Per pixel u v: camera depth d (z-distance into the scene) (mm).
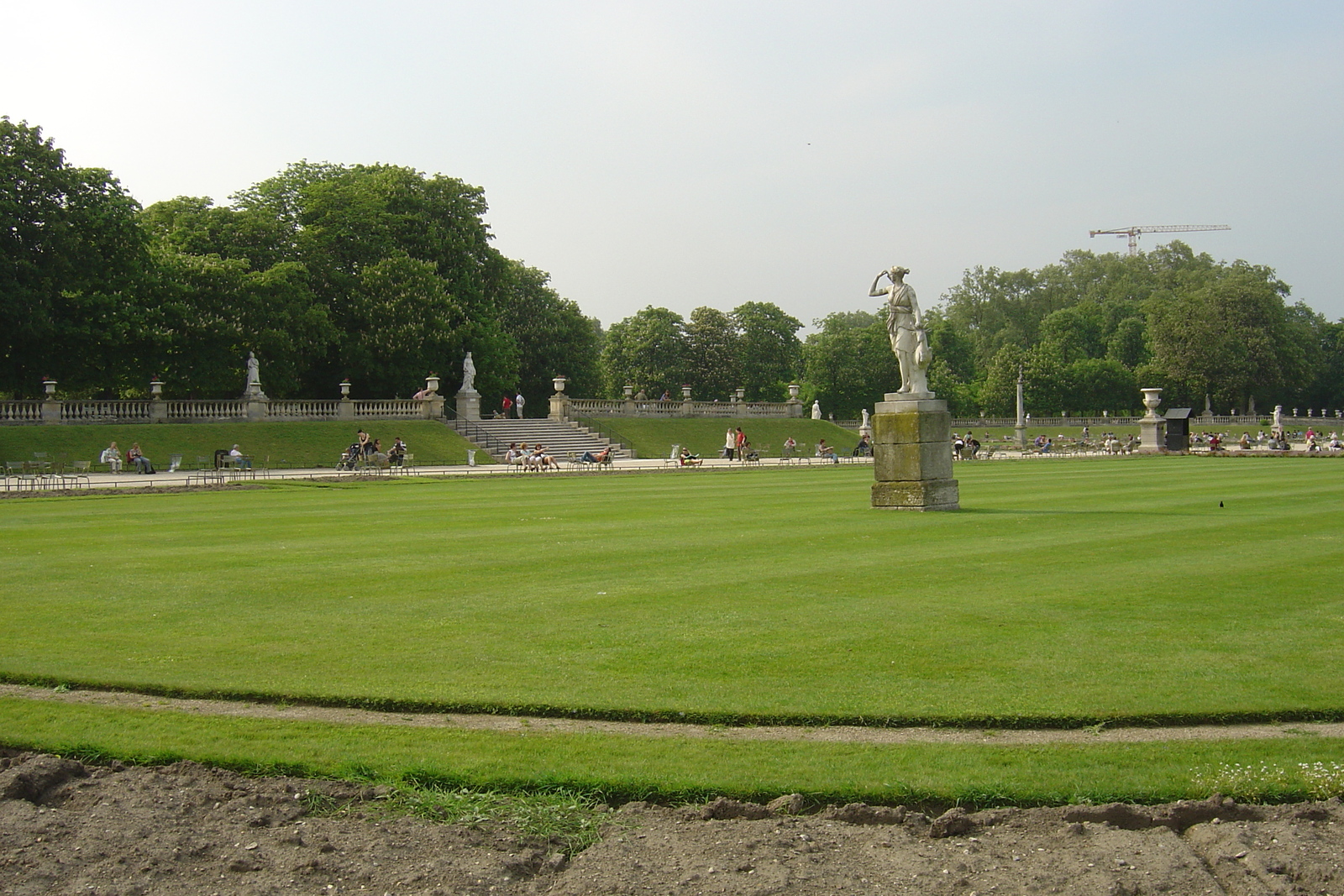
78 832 7566
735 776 8227
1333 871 6926
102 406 60969
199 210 76375
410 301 75188
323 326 71875
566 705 9797
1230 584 15492
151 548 20453
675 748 8812
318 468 58812
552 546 20500
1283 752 8656
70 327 58438
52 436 55719
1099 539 20984
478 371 81125
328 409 69625
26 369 61562
